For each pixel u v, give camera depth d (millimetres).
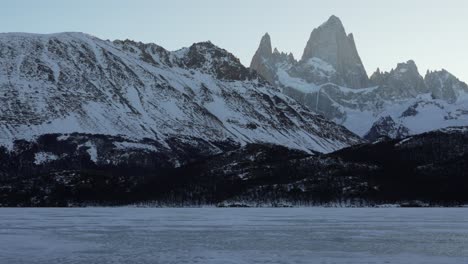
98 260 103000
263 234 146875
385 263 100062
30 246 122250
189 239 135500
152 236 142250
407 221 188750
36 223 183125
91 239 135375
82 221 192500
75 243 127438
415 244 125625
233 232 152250
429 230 156625
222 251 114438
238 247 120500
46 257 106562
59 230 158125
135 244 125625
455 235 143625
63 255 109000
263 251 114375
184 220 196875
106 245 123812
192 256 107625
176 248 118812
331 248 118938
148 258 105250
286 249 117562
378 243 127688
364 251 114750
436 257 106875
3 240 133125
